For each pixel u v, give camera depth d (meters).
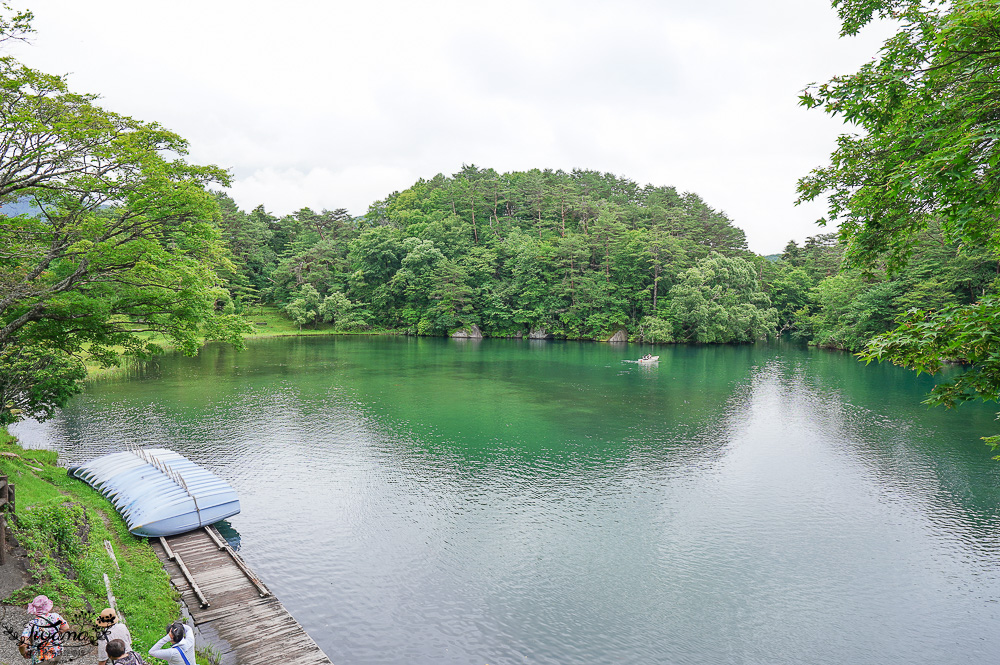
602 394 52.34
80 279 19.84
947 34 9.26
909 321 10.31
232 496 23.17
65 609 13.11
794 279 127.38
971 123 9.79
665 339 102.19
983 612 18.88
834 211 13.85
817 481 30.11
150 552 19.89
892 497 28.06
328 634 17.16
